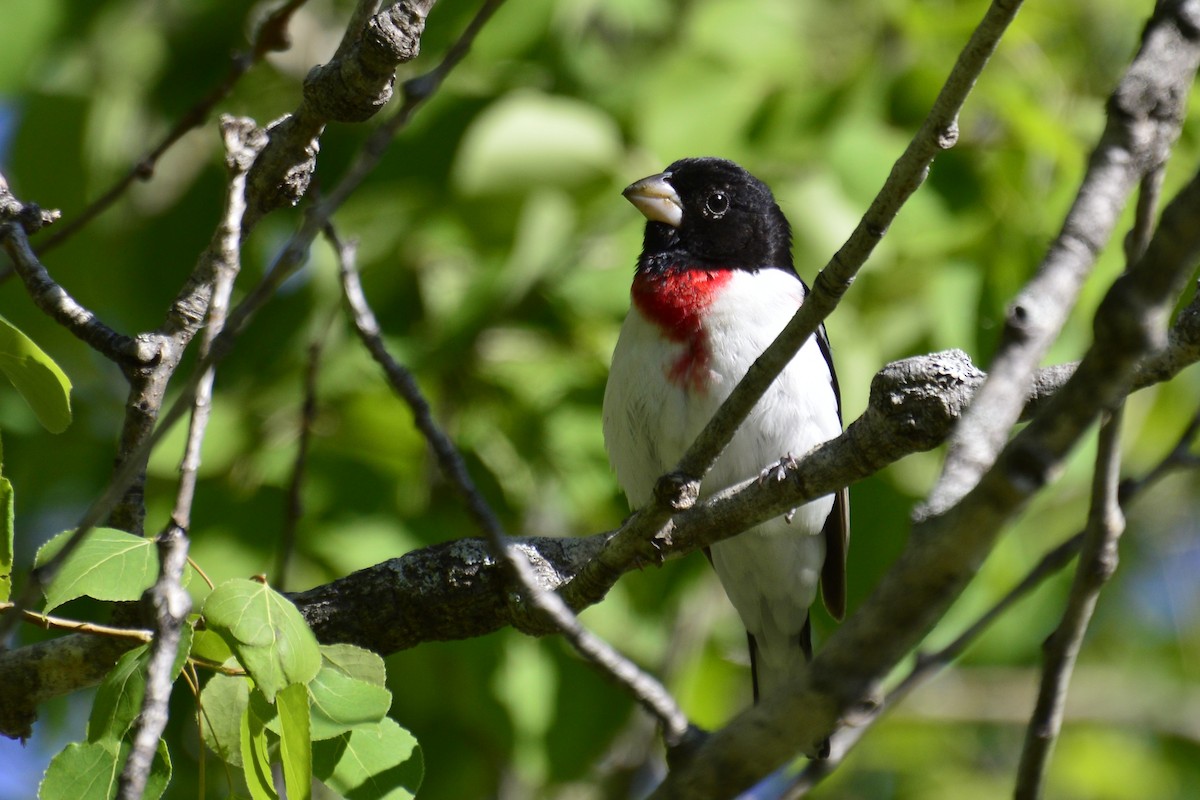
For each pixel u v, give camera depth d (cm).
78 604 880
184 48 1034
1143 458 1277
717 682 1100
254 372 918
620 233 977
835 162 895
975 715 1283
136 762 415
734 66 940
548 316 975
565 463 943
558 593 605
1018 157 888
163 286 1002
